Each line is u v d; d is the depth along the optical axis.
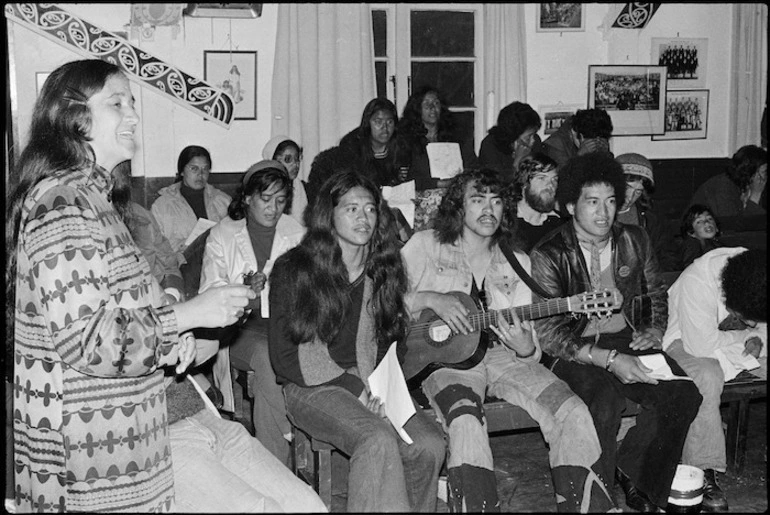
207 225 4.79
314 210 3.09
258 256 3.99
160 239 4.08
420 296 3.41
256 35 6.43
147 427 2.28
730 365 3.65
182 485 2.42
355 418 2.86
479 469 3.04
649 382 3.34
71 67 2.27
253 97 6.48
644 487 3.34
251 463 2.60
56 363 2.20
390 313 3.14
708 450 3.54
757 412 4.59
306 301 3.00
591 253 3.63
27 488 2.28
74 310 2.11
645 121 7.40
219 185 6.41
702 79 7.51
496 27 6.96
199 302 2.26
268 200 3.93
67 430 2.19
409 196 4.80
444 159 5.52
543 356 3.60
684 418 3.32
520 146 5.89
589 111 6.00
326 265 3.03
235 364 3.85
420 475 2.97
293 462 3.51
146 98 6.21
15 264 2.32
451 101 7.07
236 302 2.29
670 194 7.48
